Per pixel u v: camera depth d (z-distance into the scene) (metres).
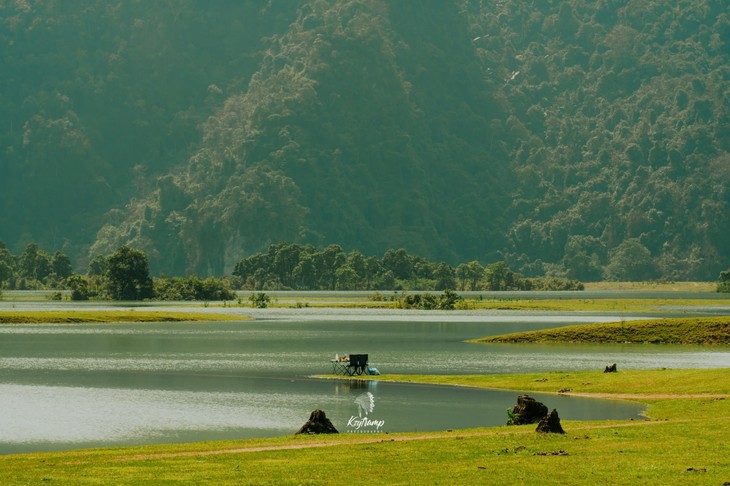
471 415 132.88
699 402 136.12
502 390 159.38
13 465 91.50
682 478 83.62
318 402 146.00
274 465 90.31
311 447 100.06
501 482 83.00
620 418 126.44
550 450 96.56
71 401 147.25
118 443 113.75
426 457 93.56
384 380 174.50
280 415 134.12
